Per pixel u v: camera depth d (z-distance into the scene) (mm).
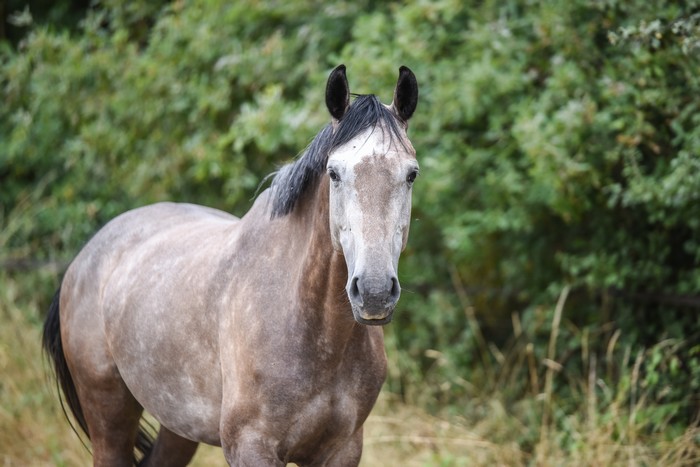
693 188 6422
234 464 4289
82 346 5570
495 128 8094
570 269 7934
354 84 8453
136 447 5926
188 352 4652
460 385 8648
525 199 8031
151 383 4930
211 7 9852
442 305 9172
